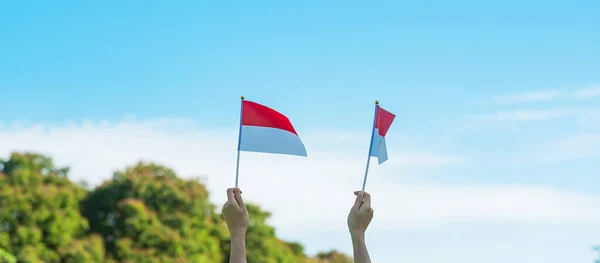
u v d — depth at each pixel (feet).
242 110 21.59
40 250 115.44
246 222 17.71
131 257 119.75
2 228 114.62
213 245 127.54
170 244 121.90
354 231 18.35
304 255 137.80
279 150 21.50
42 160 124.67
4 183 117.50
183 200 126.11
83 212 124.67
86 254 116.57
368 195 18.71
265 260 129.80
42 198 117.08
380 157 21.11
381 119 21.30
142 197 125.59
